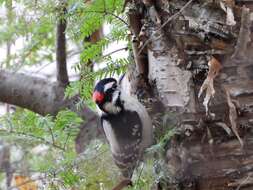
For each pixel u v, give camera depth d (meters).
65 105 11.41
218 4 8.09
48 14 10.09
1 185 10.24
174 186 8.37
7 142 9.49
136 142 9.20
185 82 8.49
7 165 9.57
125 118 9.33
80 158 8.81
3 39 11.20
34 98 11.61
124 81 10.13
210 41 8.15
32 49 11.70
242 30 7.97
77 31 9.66
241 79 8.03
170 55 8.68
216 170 8.09
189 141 8.28
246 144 7.95
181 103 8.50
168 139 8.48
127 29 9.67
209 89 8.03
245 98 7.99
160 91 8.84
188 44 8.41
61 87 11.55
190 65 8.46
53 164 9.00
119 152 9.22
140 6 8.97
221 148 8.07
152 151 8.46
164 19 8.69
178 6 8.45
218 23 8.10
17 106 11.98
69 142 9.87
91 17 9.55
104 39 9.72
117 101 9.59
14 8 10.34
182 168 8.31
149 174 8.70
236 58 8.05
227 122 8.07
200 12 8.24
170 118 8.62
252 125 7.95
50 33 11.73
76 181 8.77
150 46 8.88
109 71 9.82
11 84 11.71
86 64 10.16
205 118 8.20
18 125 9.55
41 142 9.47
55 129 9.49
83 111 11.16
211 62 8.09
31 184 9.65
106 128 9.67
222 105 8.10
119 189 8.62
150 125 9.13
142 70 9.23
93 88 10.34
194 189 8.21
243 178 7.92
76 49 12.39
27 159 9.69
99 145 9.02
